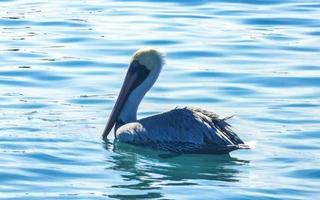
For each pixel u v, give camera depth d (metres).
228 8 24.98
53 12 24.48
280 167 14.36
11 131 15.80
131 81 16.89
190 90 18.44
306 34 22.58
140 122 15.84
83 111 17.16
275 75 19.31
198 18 23.98
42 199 12.84
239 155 15.02
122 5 25.36
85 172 14.10
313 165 14.37
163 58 17.06
